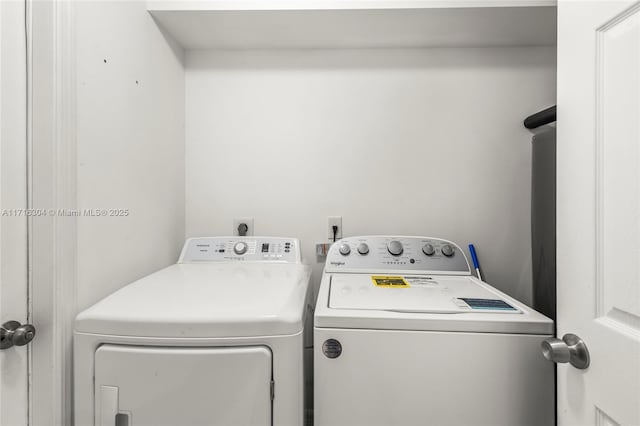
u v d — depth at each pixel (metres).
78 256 0.84
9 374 0.75
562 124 0.72
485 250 1.54
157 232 1.30
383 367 0.77
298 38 1.45
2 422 0.74
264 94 1.57
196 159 1.58
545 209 1.33
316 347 0.79
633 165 0.56
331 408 0.78
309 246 1.57
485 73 1.53
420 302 0.88
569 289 0.69
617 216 0.59
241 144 1.57
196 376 0.73
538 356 0.76
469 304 0.87
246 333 0.73
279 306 0.80
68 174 0.80
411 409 0.77
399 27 1.36
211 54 1.56
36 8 0.76
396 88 1.55
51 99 0.76
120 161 1.04
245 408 0.73
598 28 0.63
